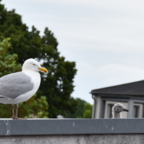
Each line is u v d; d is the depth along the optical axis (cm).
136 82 2408
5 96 619
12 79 629
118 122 579
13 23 3809
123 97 2170
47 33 4006
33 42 3638
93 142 567
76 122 546
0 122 500
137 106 2119
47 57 3762
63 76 3759
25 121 513
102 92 2244
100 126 564
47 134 525
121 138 588
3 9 3825
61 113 3653
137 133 599
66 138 546
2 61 2373
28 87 631
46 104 2481
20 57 3522
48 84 3647
